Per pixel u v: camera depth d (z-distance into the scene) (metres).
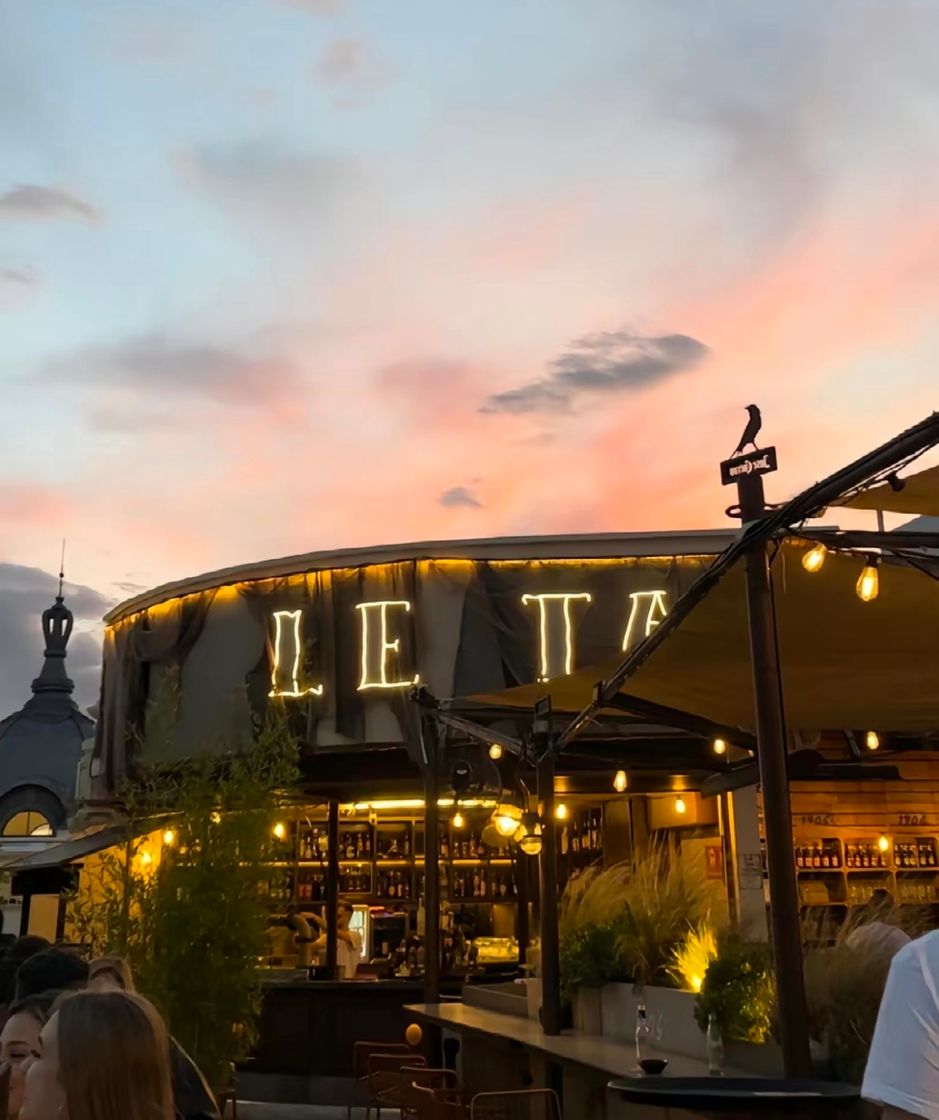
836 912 12.48
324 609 13.60
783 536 4.94
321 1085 11.92
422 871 14.95
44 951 4.03
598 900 7.91
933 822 12.90
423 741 10.60
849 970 4.91
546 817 7.88
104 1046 2.21
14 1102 3.22
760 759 4.87
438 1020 8.80
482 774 10.05
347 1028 12.02
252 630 13.91
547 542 13.44
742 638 6.50
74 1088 2.19
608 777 13.38
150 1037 2.27
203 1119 3.16
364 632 13.38
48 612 34.31
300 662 13.47
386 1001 12.01
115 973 4.21
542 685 7.87
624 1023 7.07
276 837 7.85
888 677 7.35
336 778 13.58
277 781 7.89
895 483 4.21
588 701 8.41
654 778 13.22
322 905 14.54
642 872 7.49
